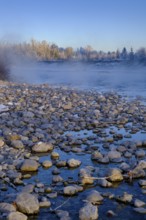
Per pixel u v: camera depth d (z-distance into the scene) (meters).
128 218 5.41
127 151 9.00
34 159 8.22
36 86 28.42
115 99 20.88
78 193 6.34
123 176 7.05
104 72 68.06
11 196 6.05
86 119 13.42
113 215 5.45
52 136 10.47
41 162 8.06
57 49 118.19
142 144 9.72
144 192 6.33
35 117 13.81
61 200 6.03
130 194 6.19
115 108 16.50
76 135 11.03
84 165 7.96
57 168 7.76
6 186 6.58
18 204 5.55
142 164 7.62
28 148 9.31
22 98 19.23
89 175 7.05
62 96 21.03
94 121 12.82
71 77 48.72
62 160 8.16
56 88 27.58
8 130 10.88
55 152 8.70
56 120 13.16
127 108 16.47
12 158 8.25
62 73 62.38
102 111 15.64
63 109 16.14
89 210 5.43
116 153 8.41
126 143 9.71
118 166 7.81
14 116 13.56
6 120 12.78
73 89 27.47
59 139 10.24
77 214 5.51
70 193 6.23
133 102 19.28
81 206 5.80
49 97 20.31
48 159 8.41
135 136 10.99
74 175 7.27
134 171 7.18
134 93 25.59
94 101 19.62
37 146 9.08
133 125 12.70
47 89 25.83
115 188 6.59
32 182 6.85
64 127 12.05
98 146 9.63
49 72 66.38
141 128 12.21
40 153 8.99
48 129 11.44
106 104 18.08
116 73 63.12
